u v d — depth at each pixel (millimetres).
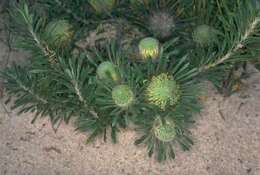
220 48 754
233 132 823
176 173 803
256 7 671
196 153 812
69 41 806
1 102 880
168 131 723
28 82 776
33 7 853
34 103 852
